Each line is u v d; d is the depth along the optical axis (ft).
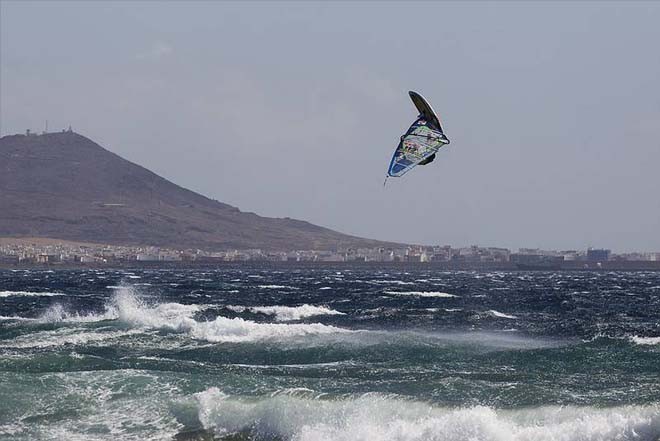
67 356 456.45
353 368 445.78
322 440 330.75
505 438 320.70
